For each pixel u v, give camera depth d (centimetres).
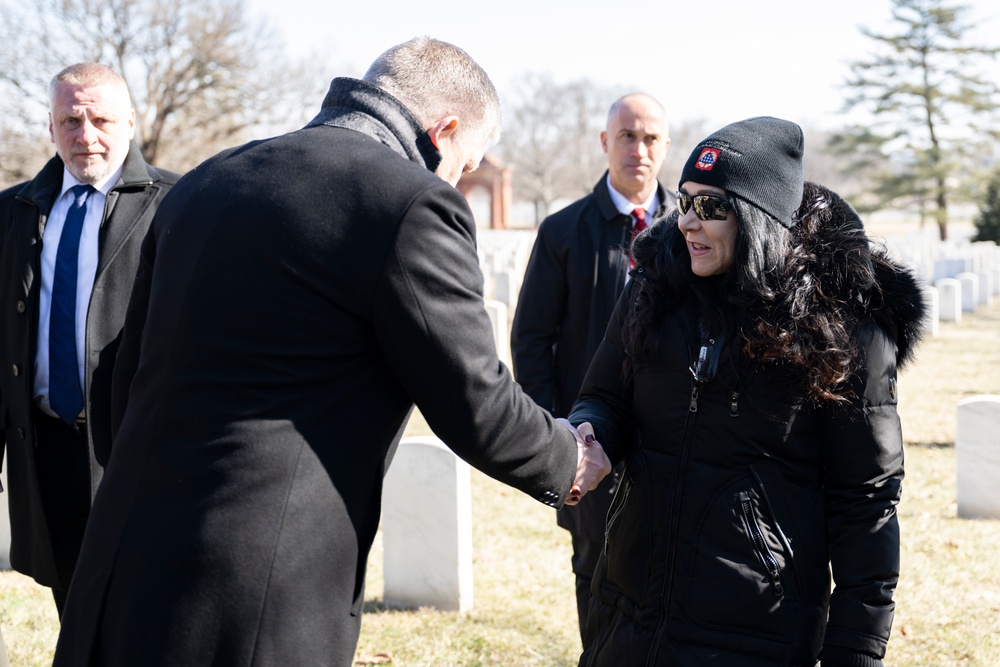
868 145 5203
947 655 403
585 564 340
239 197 182
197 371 177
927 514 599
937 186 5022
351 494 182
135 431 182
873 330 202
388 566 464
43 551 322
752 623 199
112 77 324
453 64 204
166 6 3053
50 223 326
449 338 180
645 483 212
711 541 202
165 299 183
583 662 230
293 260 176
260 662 171
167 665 169
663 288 213
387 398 187
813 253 201
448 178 210
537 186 7062
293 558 174
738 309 203
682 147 6831
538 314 367
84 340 317
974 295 1691
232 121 3259
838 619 199
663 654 204
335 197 178
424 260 178
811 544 203
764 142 201
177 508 173
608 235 362
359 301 177
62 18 2909
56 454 323
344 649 184
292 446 175
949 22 4944
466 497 458
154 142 3178
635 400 220
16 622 430
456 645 414
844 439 201
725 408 203
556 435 204
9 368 319
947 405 944
